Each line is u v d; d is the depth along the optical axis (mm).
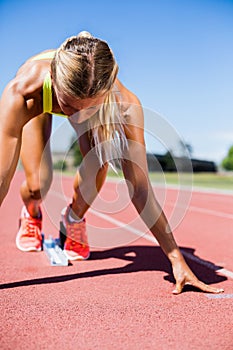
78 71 2398
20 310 2711
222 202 11586
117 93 2934
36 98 2863
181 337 2293
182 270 3107
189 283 3104
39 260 4152
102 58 2467
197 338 2281
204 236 5914
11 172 2832
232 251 4801
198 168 36031
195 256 4512
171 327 2439
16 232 5996
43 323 2486
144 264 4031
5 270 3779
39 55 3133
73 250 4160
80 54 2422
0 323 2482
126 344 2195
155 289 3201
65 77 2424
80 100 2482
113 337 2287
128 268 3873
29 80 2811
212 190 16953
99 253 4535
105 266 3947
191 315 2641
